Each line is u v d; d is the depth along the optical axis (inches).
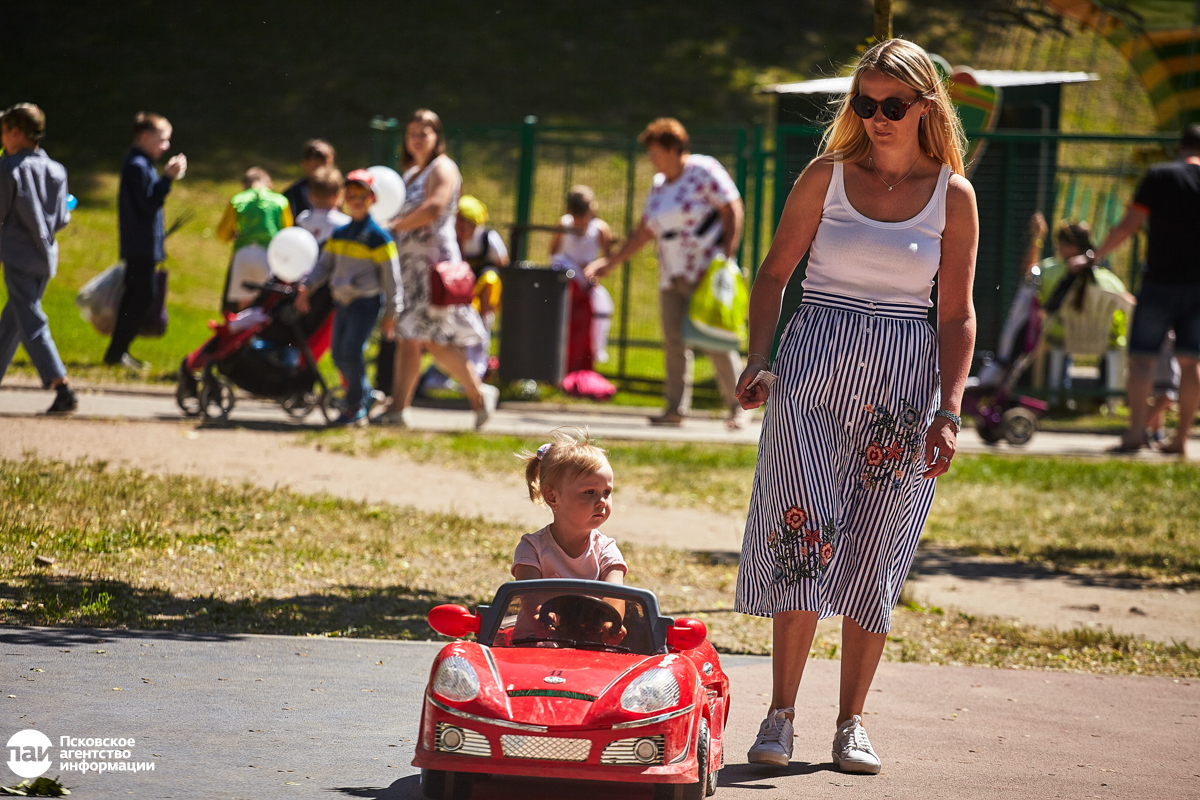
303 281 1028.5
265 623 508.1
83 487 705.6
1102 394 1381.6
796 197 390.6
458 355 1065.5
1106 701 475.8
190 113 2837.1
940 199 381.1
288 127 2834.6
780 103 1445.6
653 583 647.8
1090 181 2076.8
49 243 932.0
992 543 808.3
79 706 380.5
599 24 3388.3
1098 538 832.3
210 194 2477.9
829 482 375.6
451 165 1052.5
